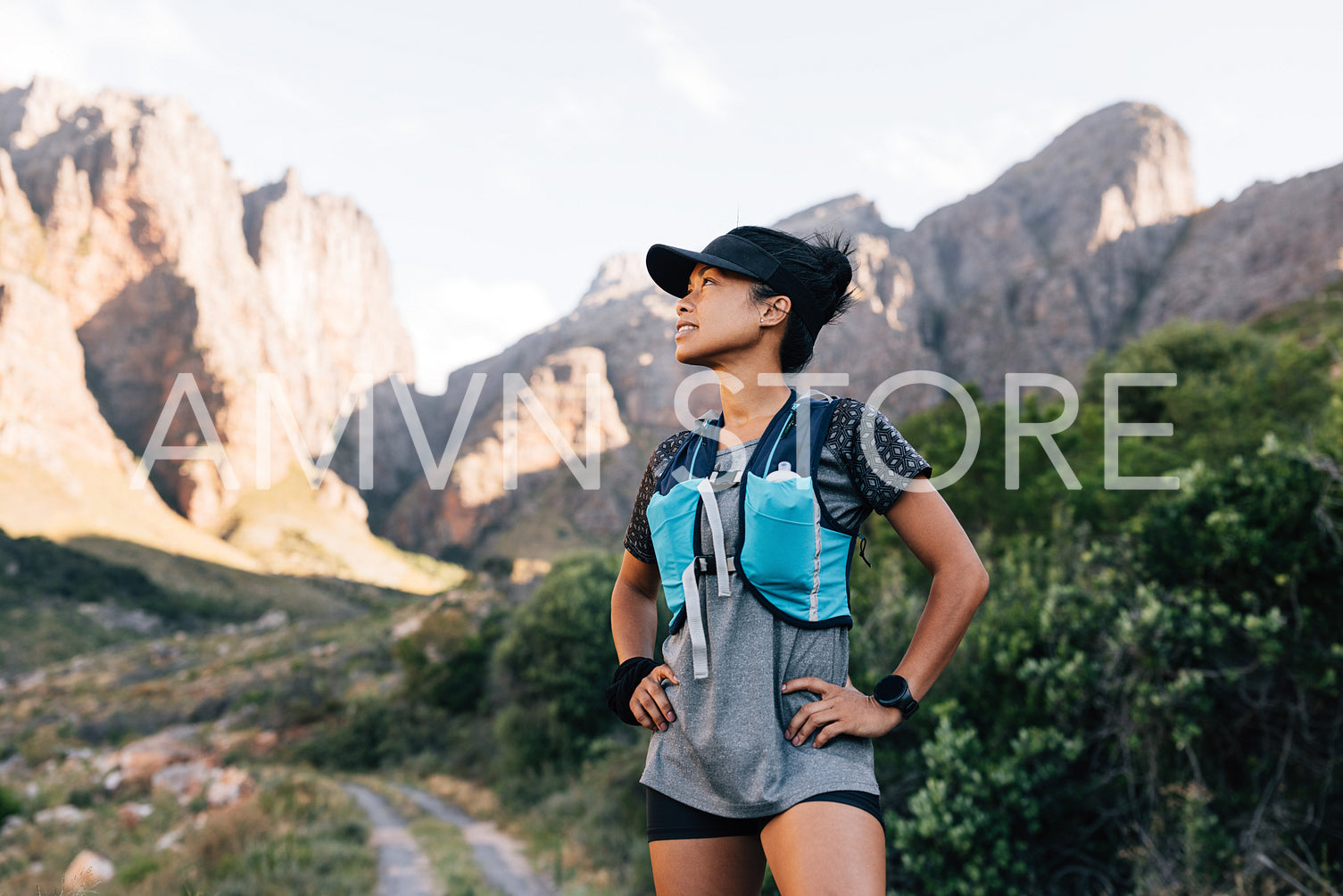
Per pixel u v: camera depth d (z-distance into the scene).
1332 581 5.98
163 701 57.62
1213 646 6.07
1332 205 112.06
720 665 1.24
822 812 1.13
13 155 156.38
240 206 178.75
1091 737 6.46
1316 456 6.16
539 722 25.59
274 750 39.84
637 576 1.60
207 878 13.67
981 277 142.00
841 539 1.29
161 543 121.50
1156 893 5.54
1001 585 8.41
